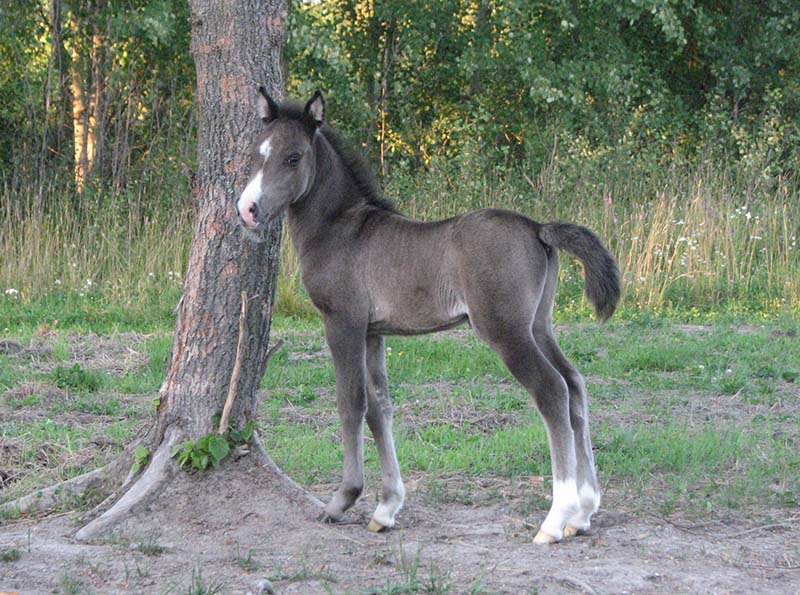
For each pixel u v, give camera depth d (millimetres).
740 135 18547
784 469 6738
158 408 6188
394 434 7836
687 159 19250
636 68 20953
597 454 7199
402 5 20094
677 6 21969
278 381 9750
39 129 18688
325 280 5867
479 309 5371
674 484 6531
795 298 14266
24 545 5359
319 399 9266
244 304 5945
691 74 23344
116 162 17359
